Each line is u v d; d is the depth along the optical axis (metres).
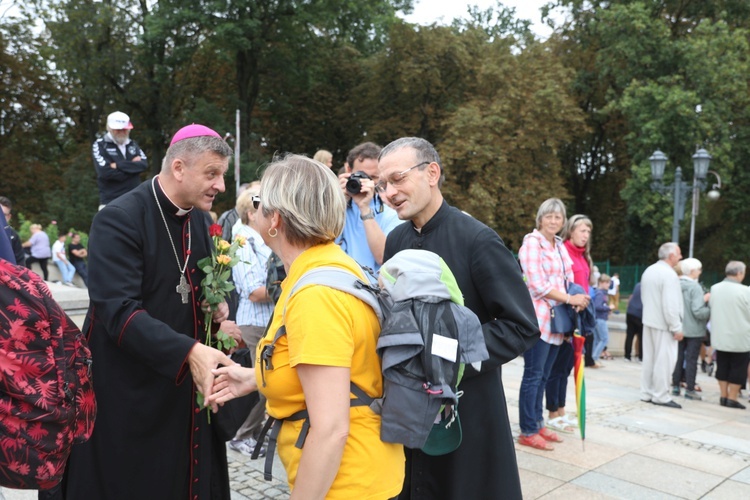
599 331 10.24
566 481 3.93
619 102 23.03
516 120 24.55
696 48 21.25
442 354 1.65
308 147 29.80
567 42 27.53
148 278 2.35
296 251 1.74
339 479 1.61
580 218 5.14
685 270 7.61
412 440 1.61
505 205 23.77
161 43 22.95
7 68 25.64
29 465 1.56
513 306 2.21
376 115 27.73
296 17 23.34
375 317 1.68
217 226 2.48
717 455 4.61
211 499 2.55
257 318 4.05
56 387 1.61
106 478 2.28
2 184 25.72
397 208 2.43
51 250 14.82
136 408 2.30
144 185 2.41
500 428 2.28
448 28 26.45
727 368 7.02
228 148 2.38
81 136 28.30
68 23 22.53
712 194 16.39
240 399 2.55
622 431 5.19
